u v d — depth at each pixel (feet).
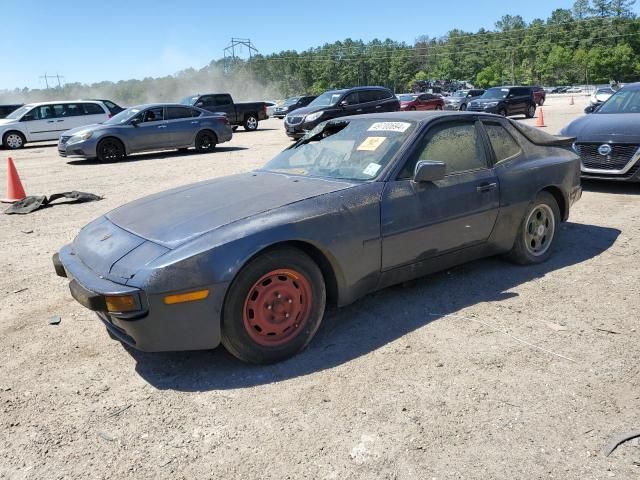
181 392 9.91
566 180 16.19
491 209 14.02
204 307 9.76
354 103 59.72
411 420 8.77
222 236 10.03
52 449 8.44
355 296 11.89
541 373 10.06
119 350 11.67
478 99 85.46
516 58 443.32
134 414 9.28
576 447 8.02
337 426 8.70
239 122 81.71
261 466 7.88
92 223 12.57
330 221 11.05
